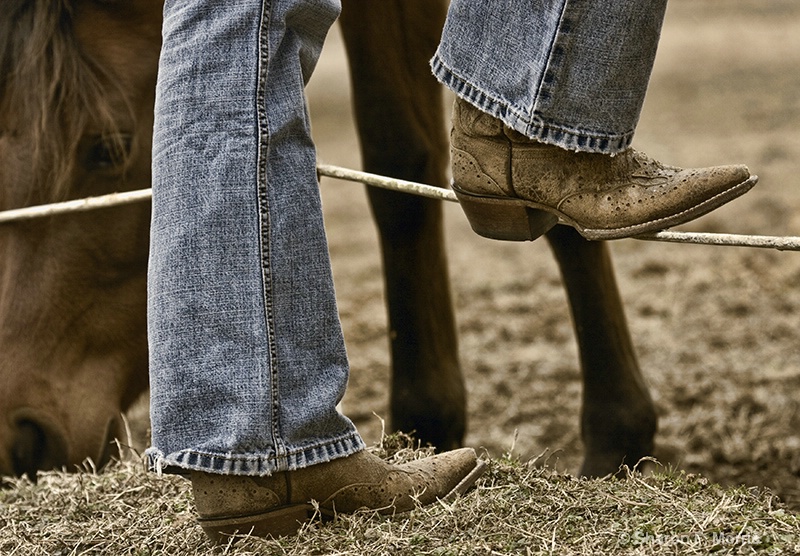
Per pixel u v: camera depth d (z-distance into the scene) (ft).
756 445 21.85
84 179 16.47
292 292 11.08
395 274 19.49
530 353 30.40
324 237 11.39
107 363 16.90
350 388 28.58
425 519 11.65
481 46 11.53
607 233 11.75
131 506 13.51
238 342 10.84
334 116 76.79
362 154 19.34
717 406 24.63
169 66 11.15
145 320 17.10
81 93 15.93
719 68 87.15
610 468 18.89
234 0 11.06
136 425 26.04
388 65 18.42
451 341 20.04
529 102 11.27
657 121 65.05
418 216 19.11
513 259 41.39
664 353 28.96
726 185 11.29
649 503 11.69
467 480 12.55
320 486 11.51
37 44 15.71
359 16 17.93
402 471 12.08
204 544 11.83
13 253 16.62
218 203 10.85
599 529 11.19
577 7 10.89
